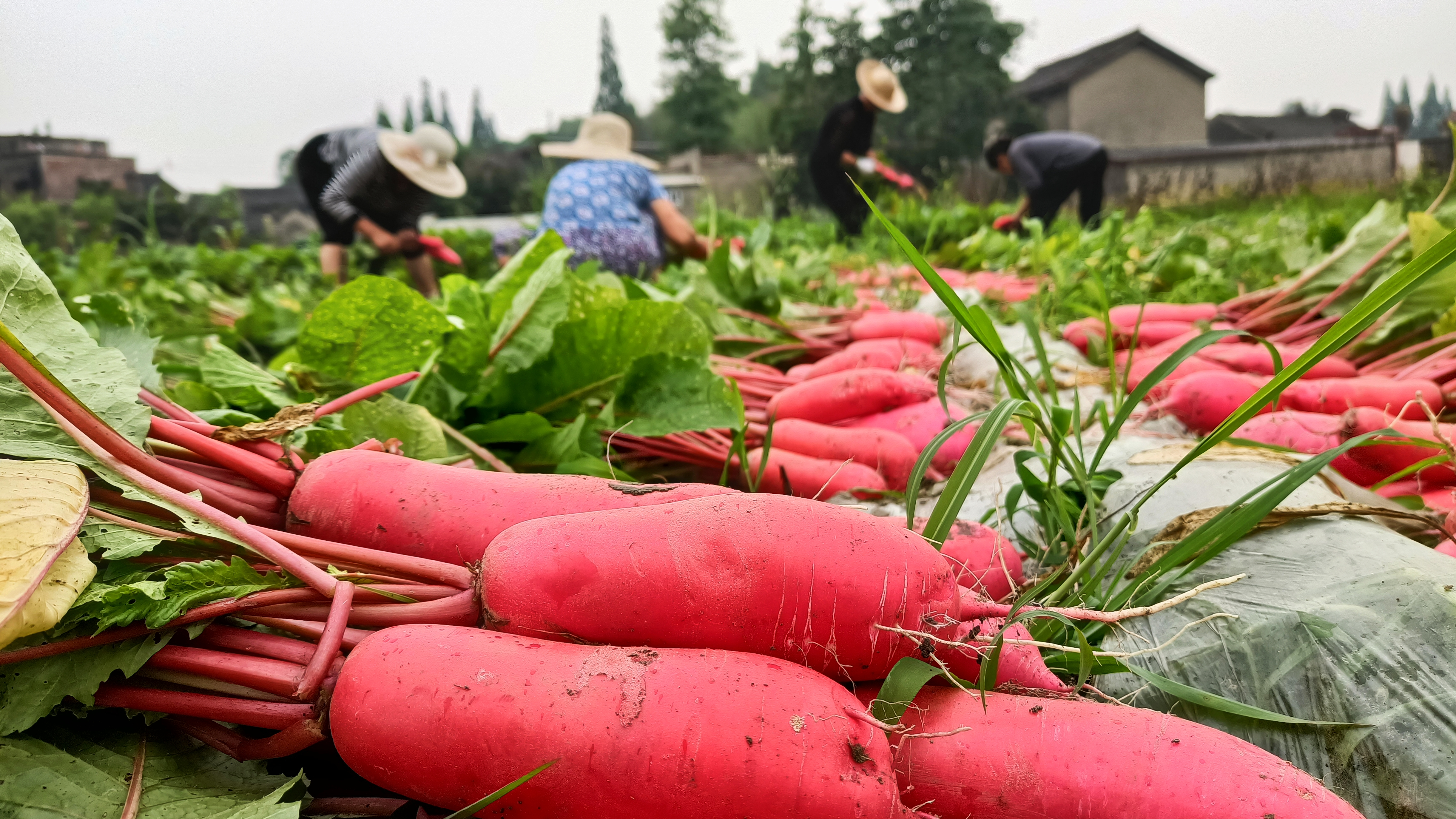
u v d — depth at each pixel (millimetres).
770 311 3871
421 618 1184
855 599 1109
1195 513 1522
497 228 13844
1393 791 1110
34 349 1334
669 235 5430
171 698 1093
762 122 36656
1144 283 4578
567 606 1127
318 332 2072
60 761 1032
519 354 2301
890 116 32438
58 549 993
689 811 977
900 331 3654
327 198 6371
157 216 14711
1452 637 1165
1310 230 4191
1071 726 1080
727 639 1125
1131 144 32875
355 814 1123
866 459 2447
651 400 2164
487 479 1436
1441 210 3135
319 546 1228
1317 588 1301
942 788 1086
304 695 1075
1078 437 1536
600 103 59531
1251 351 2916
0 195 14984
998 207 9492
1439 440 1391
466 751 1007
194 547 1231
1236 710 1152
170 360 3309
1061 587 1377
